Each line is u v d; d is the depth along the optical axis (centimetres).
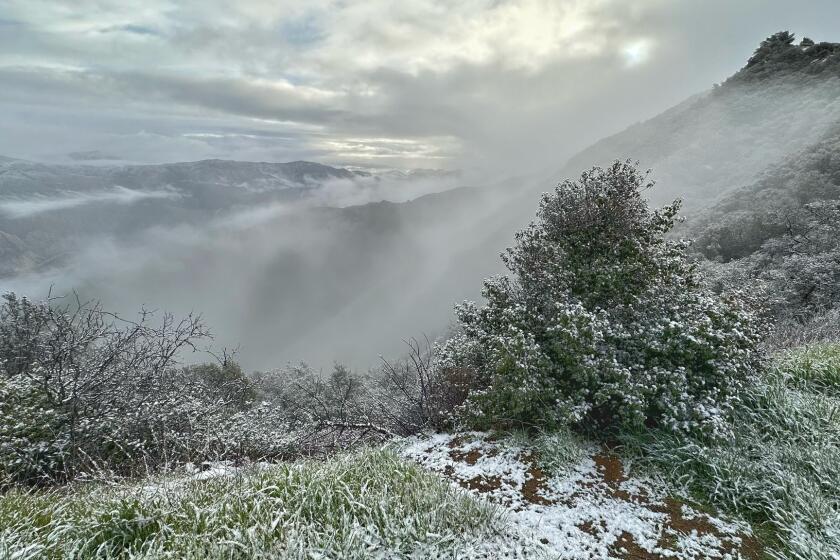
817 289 1499
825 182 2506
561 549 371
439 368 752
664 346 556
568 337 547
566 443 522
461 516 379
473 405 610
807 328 1061
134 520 354
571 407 531
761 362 631
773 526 407
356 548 330
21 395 626
